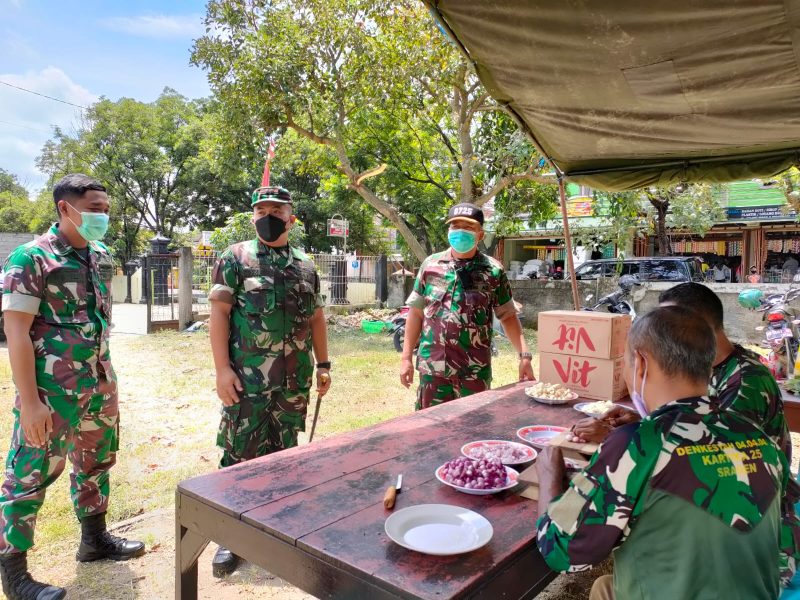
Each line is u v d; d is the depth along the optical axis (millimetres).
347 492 1629
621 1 1867
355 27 9086
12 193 41219
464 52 2443
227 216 27406
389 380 6750
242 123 9828
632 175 4012
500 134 10211
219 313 2568
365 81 9430
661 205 13930
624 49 2168
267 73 9289
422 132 12438
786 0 1723
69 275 2355
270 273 2639
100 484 2670
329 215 23719
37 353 2287
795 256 16469
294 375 2688
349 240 25391
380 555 1272
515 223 12375
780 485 1195
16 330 2186
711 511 1080
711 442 1132
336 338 10117
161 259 10867
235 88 9562
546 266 18609
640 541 1123
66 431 2344
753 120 2777
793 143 3303
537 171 10039
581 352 2818
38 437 2223
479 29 2236
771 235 16750
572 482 1211
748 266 17000
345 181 13328
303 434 4590
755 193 15688
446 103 9805
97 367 2502
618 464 1139
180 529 1668
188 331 10609
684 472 1101
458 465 1732
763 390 1826
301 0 9250
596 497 1148
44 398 2287
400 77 9023
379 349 9008
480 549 1303
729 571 1068
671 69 2283
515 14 2078
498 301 3389
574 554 1164
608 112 2873
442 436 2189
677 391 1219
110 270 2639
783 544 1397
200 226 28156
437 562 1243
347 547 1307
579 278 12625
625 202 11312
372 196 10586
